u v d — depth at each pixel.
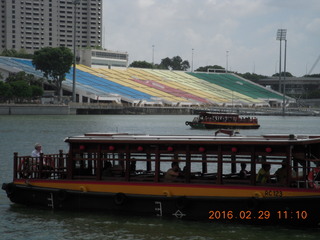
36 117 127.31
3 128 86.12
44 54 152.00
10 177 34.41
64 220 22.70
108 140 22.89
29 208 24.58
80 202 23.44
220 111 165.88
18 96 141.00
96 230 21.34
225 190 21.44
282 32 180.88
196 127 103.44
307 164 21.61
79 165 23.92
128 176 22.89
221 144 21.52
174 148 22.22
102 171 23.56
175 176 22.48
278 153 20.80
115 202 22.72
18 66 171.75
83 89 165.00
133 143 22.61
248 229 21.06
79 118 128.25
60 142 61.53
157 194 22.34
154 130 93.31
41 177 24.66
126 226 21.70
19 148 54.25
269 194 20.81
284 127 114.69
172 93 189.75
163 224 21.80
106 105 156.38
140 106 168.25
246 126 107.62
